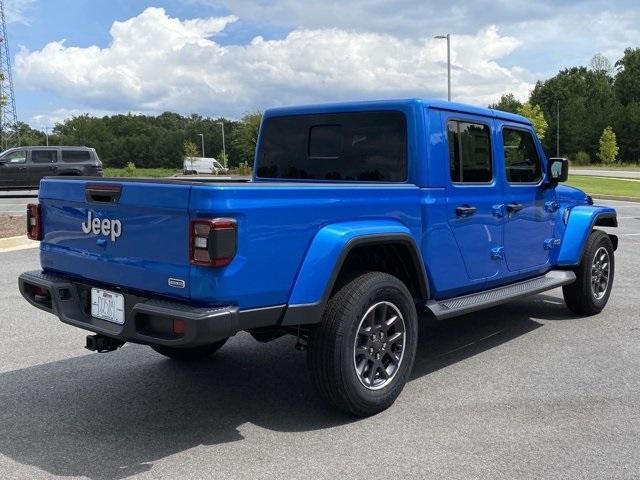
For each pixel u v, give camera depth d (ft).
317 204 12.03
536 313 22.15
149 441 11.96
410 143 14.74
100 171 84.28
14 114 200.85
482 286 16.90
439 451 11.43
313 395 14.38
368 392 12.78
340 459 11.16
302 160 17.12
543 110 372.58
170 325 10.94
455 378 15.39
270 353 17.61
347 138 16.02
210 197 10.42
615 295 24.82
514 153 17.97
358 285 12.48
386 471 10.69
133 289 11.82
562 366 16.29
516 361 16.74
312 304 11.87
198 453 11.44
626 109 337.31
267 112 18.04
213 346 16.67
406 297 13.50
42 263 14.23
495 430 12.34
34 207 14.24
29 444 11.81
